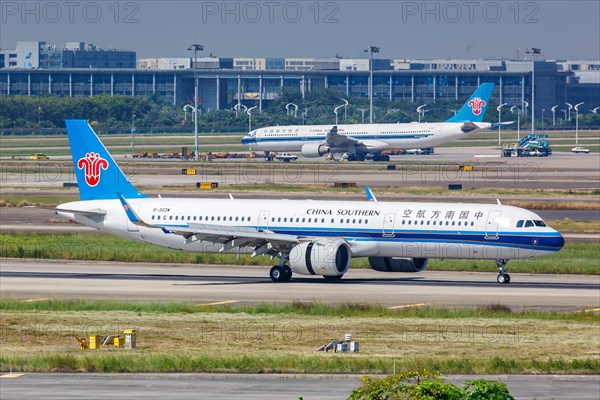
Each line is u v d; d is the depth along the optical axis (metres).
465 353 176.50
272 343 184.62
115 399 141.00
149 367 160.00
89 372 158.00
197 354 172.50
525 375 159.25
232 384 150.62
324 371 159.25
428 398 112.62
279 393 145.38
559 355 175.88
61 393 144.00
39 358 164.00
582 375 159.75
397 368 160.62
